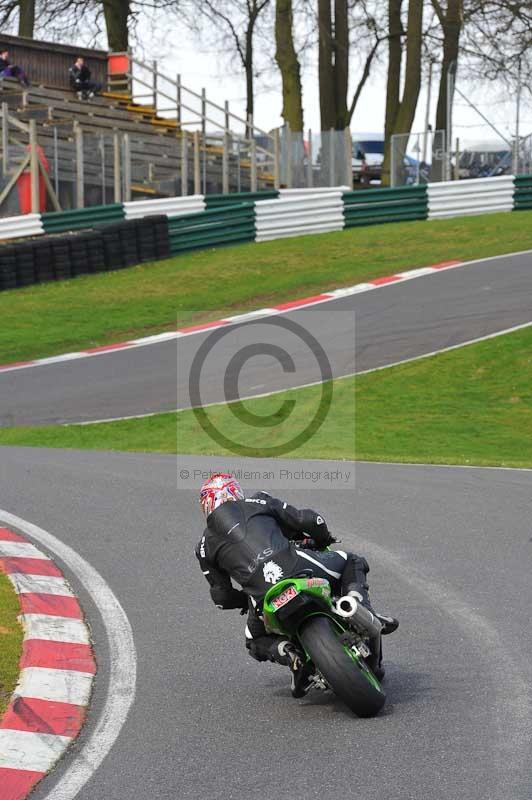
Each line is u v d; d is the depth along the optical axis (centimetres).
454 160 13275
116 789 1662
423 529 3362
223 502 2048
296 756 1755
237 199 11925
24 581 2788
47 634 2384
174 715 1964
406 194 12262
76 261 10281
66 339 8400
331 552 2067
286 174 13425
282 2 15562
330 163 13225
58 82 15175
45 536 3331
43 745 1822
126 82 15488
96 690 2098
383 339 7888
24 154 11831
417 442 5681
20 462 4791
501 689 2014
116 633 2448
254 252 11100
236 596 2089
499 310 8350
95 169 12288
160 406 6588
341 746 1784
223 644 2378
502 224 11675
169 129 14300
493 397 6675
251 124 13675
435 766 1683
